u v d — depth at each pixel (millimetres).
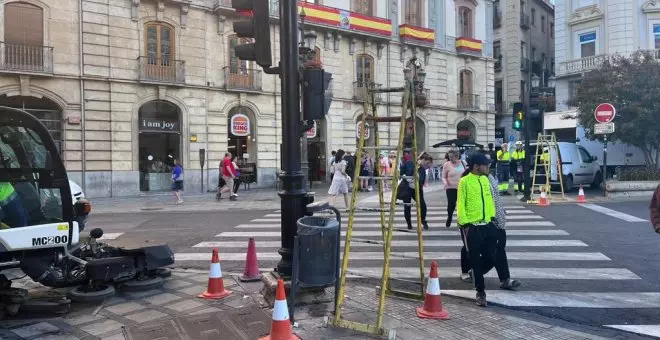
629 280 6586
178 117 24062
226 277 6867
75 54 21078
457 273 7027
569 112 29969
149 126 23156
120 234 10805
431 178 30688
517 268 7270
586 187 22094
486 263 5918
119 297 5945
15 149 5457
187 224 12523
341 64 29109
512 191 18875
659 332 4707
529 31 45562
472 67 35500
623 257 7934
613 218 12242
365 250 8672
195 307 5512
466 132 35688
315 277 4766
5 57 19562
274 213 14883
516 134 42656
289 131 5582
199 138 24328
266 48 5559
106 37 21781
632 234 9977
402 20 31812
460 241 9508
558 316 5203
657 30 31156
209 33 24719
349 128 29422
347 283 6457
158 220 13500
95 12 21516
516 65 43406
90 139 21391
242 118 25875
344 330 4629
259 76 26031
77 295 5742
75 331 4836
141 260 6348
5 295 5293
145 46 22781
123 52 22203
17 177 5410
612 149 24641
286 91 5578
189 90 23969
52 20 20578
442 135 33688
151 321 5059
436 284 5102
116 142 22016
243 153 26438
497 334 4578
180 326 4848
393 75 31203
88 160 21328
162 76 23125
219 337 4527
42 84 20328
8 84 19672
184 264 7855
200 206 17375
